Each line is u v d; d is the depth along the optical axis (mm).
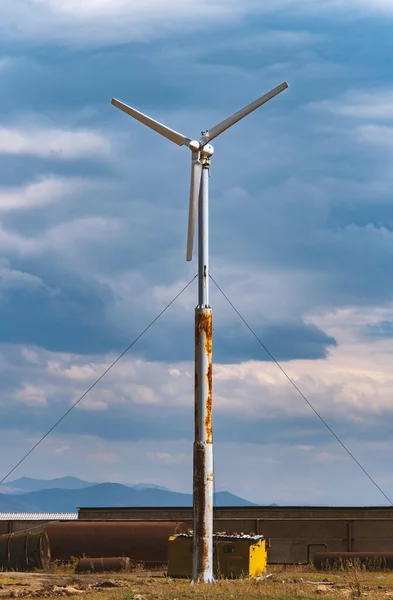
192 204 33281
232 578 33562
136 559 41125
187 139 33188
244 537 34000
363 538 46062
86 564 39094
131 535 41438
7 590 28625
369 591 28438
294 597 25500
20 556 39625
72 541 41688
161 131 33750
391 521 45906
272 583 30578
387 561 39281
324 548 46312
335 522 46469
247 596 25453
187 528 42406
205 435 30578
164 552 40844
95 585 31094
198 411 30672
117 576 34969
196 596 25484
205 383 30781
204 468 30422
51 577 33406
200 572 30109
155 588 27938
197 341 31047
